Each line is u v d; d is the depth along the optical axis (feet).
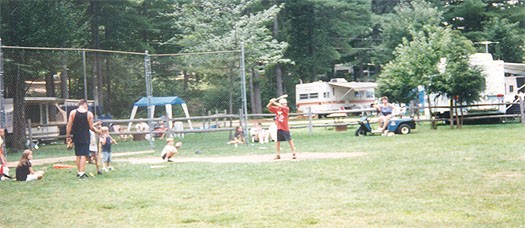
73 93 79.51
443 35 90.17
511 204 25.67
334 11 171.32
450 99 89.45
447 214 24.09
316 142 70.59
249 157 53.57
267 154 56.59
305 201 28.02
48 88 80.18
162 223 24.35
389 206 26.08
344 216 24.35
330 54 175.94
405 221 23.03
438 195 28.48
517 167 37.37
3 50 72.33
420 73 90.12
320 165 42.93
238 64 86.84
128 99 77.30
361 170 38.96
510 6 185.57
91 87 77.61
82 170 41.16
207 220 24.45
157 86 82.84
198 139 80.02
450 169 37.58
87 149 41.45
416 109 98.58
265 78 170.30
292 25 173.47
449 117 96.02
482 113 94.07
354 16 171.22
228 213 25.75
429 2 183.32
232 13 112.68
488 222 22.40
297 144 68.49
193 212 26.37
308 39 174.40
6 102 79.56
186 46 114.52
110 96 76.23
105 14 125.29
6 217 26.81
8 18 84.33
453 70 86.63
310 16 171.32
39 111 87.56
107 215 26.55
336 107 154.92
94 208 28.48
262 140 74.38
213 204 28.17
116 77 76.18
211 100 86.17
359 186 32.12
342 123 92.89
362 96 160.04
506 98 100.17
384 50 179.32
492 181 32.09
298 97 158.71
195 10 114.01
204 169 43.19
